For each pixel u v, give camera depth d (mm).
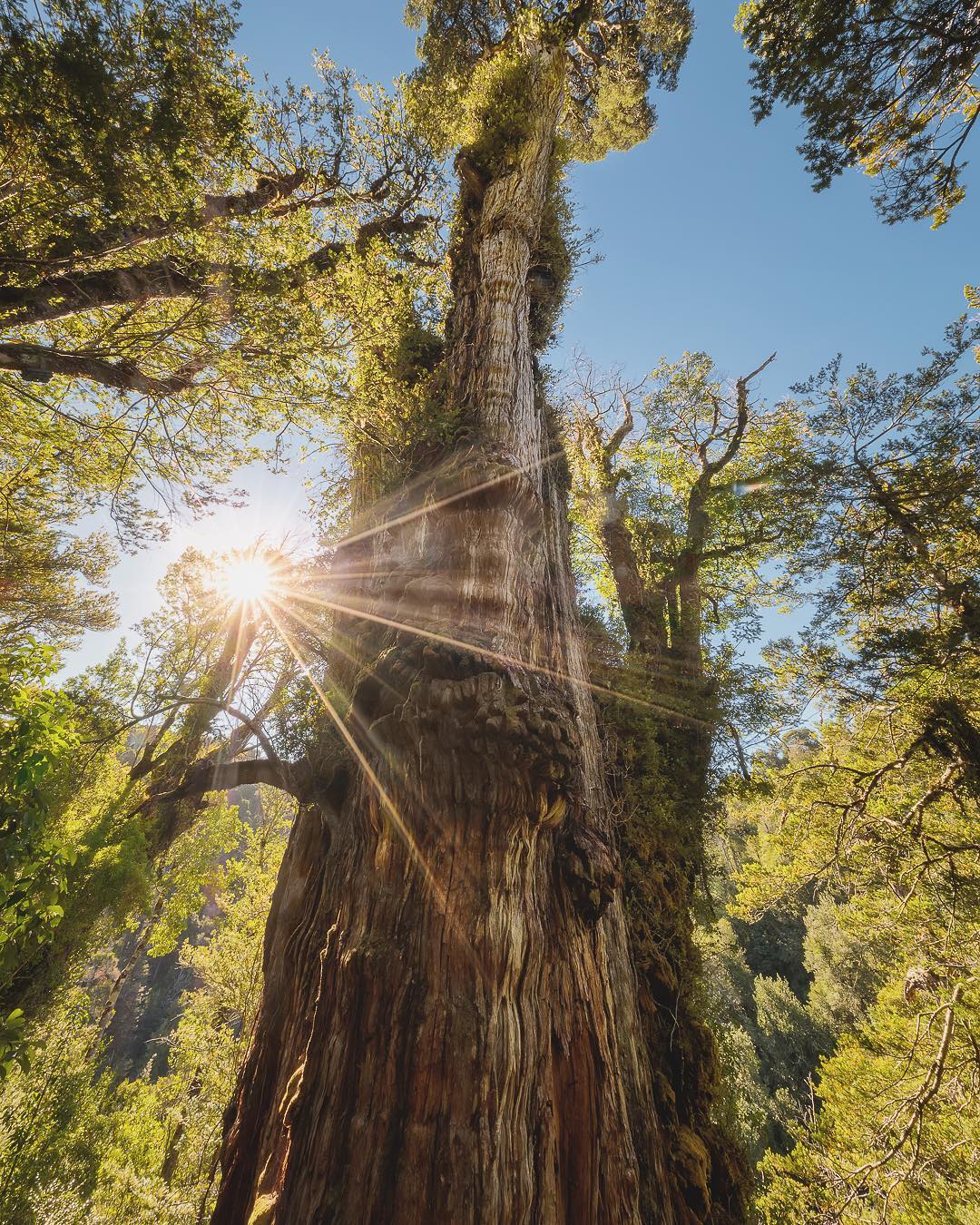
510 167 8477
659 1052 4359
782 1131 16906
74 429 7340
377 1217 2174
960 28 6324
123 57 3871
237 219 5250
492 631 3855
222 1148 3309
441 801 3197
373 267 6504
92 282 5074
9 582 10492
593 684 6582
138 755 9406
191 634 9594
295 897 4180
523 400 6078
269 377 5688
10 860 3324
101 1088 12508
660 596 10477
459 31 11578
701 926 6332
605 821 4570
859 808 10242
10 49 3525
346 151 7949
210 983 16109
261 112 6461
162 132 4070
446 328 7887
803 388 8969
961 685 8258
